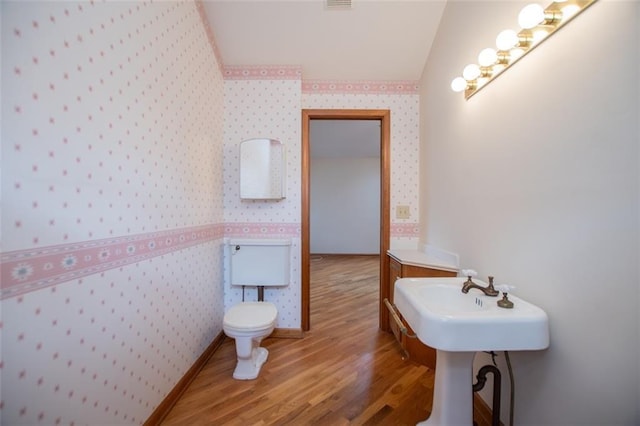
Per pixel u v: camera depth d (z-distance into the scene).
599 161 0.80
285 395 1.51
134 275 1.16
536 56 1.04
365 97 2.38
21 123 0.71
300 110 2.23
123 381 1.09
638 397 0.71
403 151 2.39
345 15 1.88
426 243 2.20
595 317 0.82
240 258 2.15
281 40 2.04
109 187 1.02
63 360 0.83
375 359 1.87
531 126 1.07
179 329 1.53
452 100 1.74
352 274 4.33
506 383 1.21
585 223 0.84
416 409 1.41
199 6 1.76
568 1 0.89
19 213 0.71
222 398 1.48
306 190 2.30
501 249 1.26
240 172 2.16
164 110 1.38
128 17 1.10
